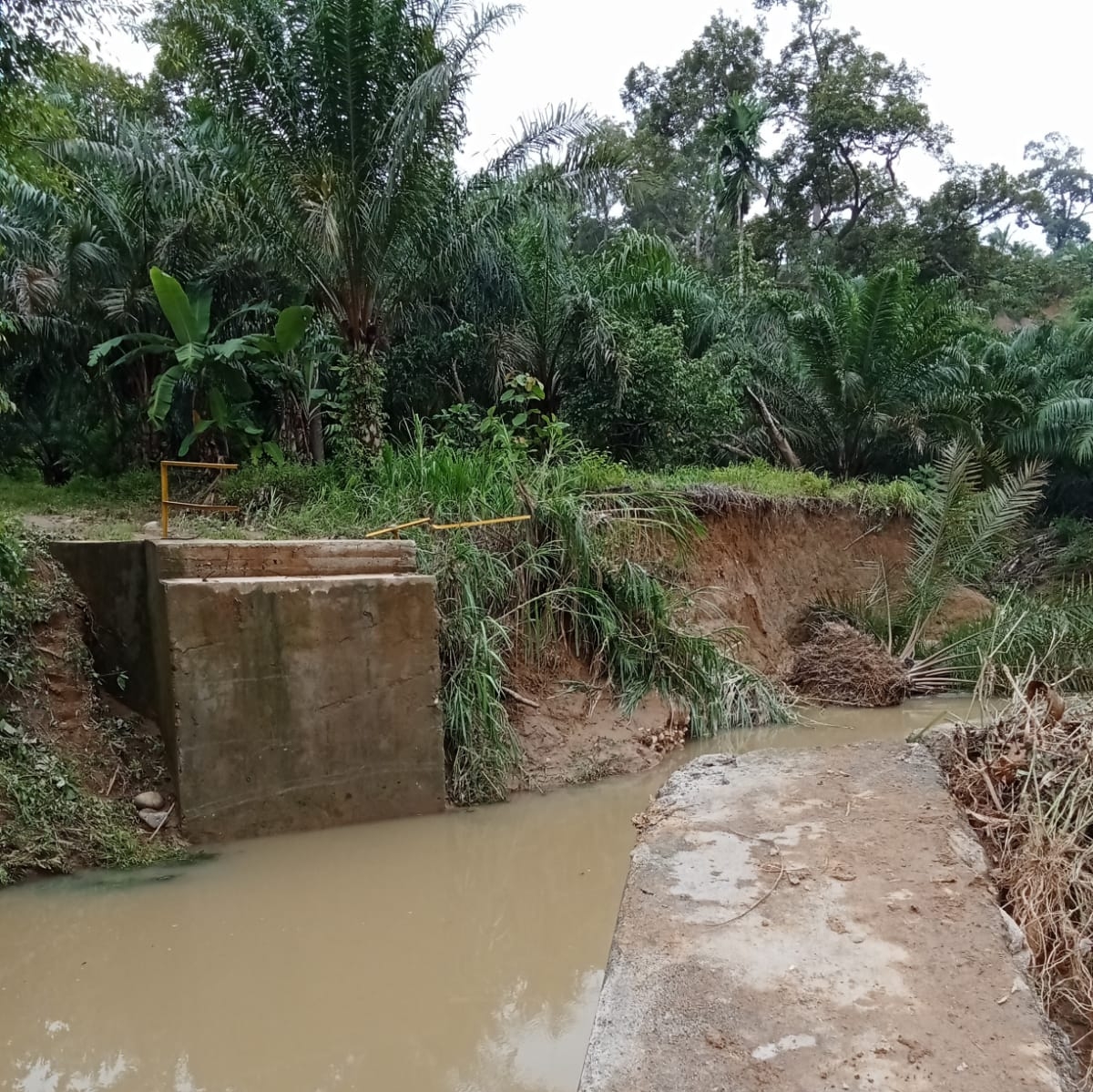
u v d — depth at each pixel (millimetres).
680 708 8414
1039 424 17375
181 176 10406
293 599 6062
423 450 9070
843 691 10336
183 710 5762
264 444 12891
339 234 10102
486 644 7148
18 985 4180
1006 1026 2178
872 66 31297
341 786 6211
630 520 9273
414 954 4484
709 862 3141
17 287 14453
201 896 5137
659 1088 1977
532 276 13453
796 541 12625
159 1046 3721
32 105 9062
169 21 9664
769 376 16594
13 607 6305
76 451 16500
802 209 32875
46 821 5512
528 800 6801
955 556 11570
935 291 17781
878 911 2754
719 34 34469
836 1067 2027
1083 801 3658
